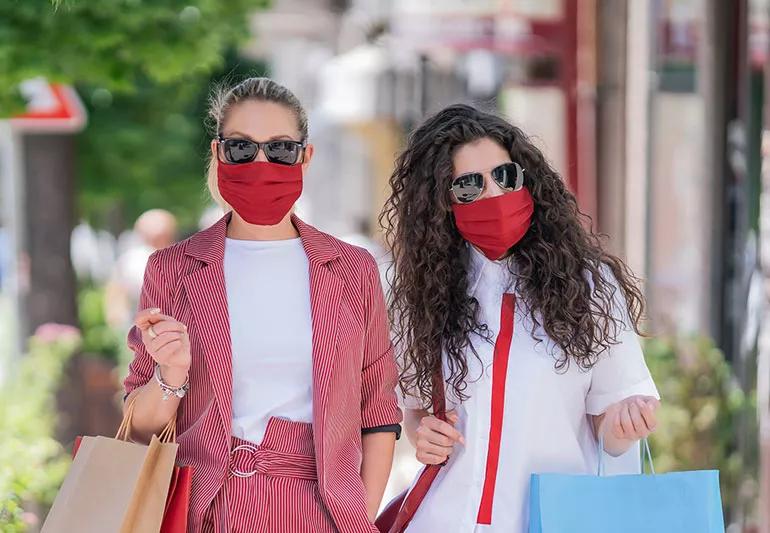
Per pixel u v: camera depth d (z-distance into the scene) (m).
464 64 22.11
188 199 29.78
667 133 18.00
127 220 34.41
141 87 23.88
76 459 6.62
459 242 7.60
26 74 11.92
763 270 14.90
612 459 7.63
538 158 7.53
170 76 13.20
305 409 6.89
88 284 36.97
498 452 7.21
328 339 6.89
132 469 6.46
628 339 7.39
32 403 14.18
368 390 7.37
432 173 7.51
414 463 19.19
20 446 11.17
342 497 6.79
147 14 12.11
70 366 18.45
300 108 7.18
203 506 6.63
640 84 16.94
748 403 14.02
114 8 11.88
